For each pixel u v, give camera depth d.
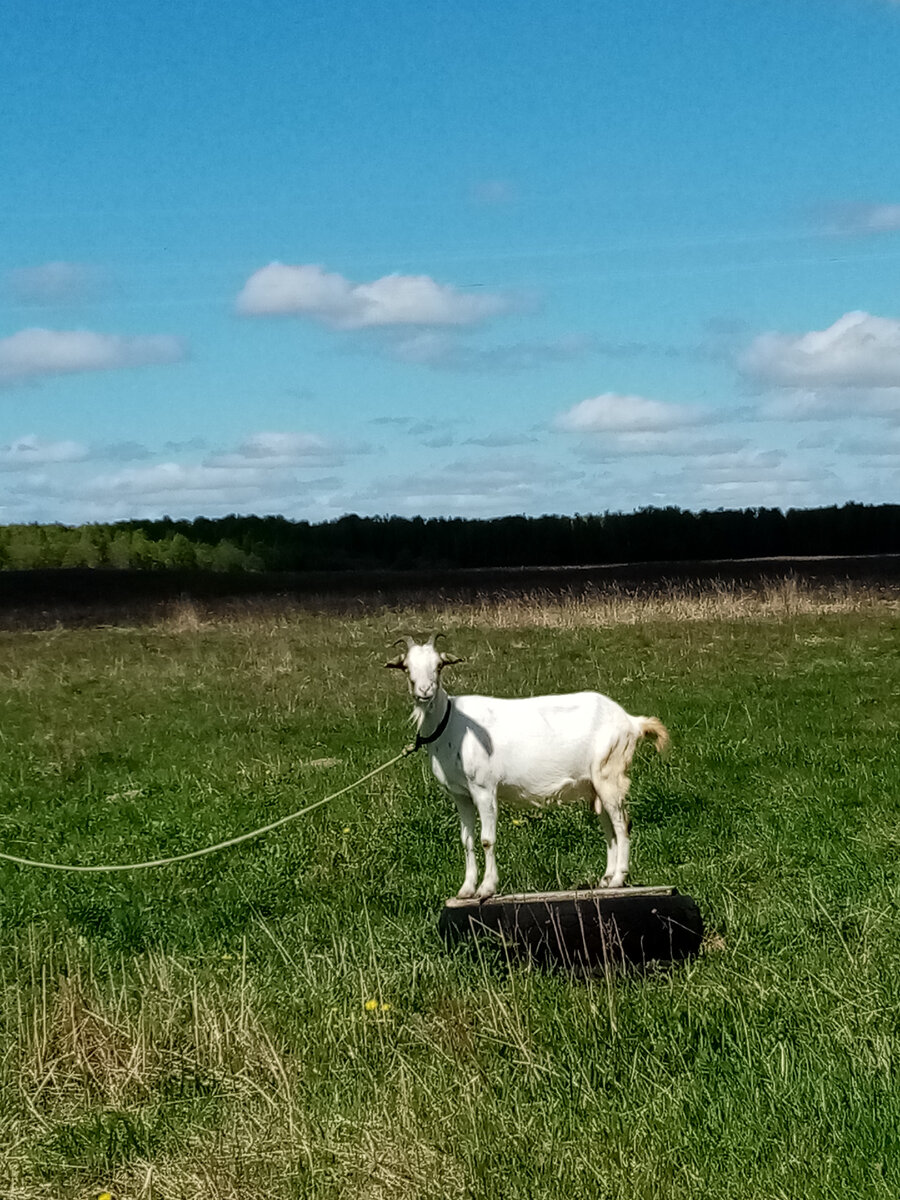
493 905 8.05
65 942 8.45
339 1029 7.47
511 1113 6.90
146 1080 7.21
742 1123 6.79
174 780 11.97
